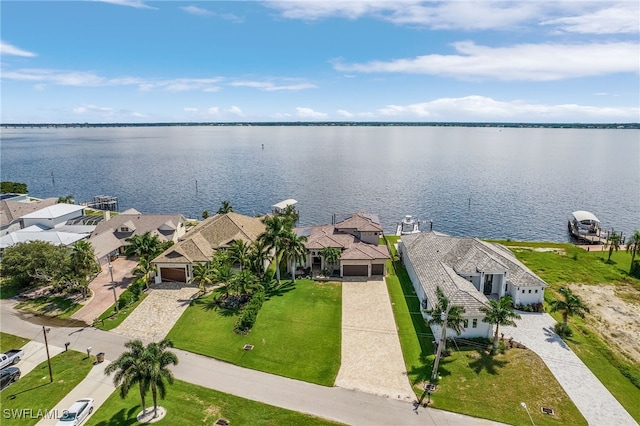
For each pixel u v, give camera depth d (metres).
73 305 56.12
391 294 59.34
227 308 54.91
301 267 69.25
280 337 47.78
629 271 69.25
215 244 69.94
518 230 104.06
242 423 34.34
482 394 37.91
